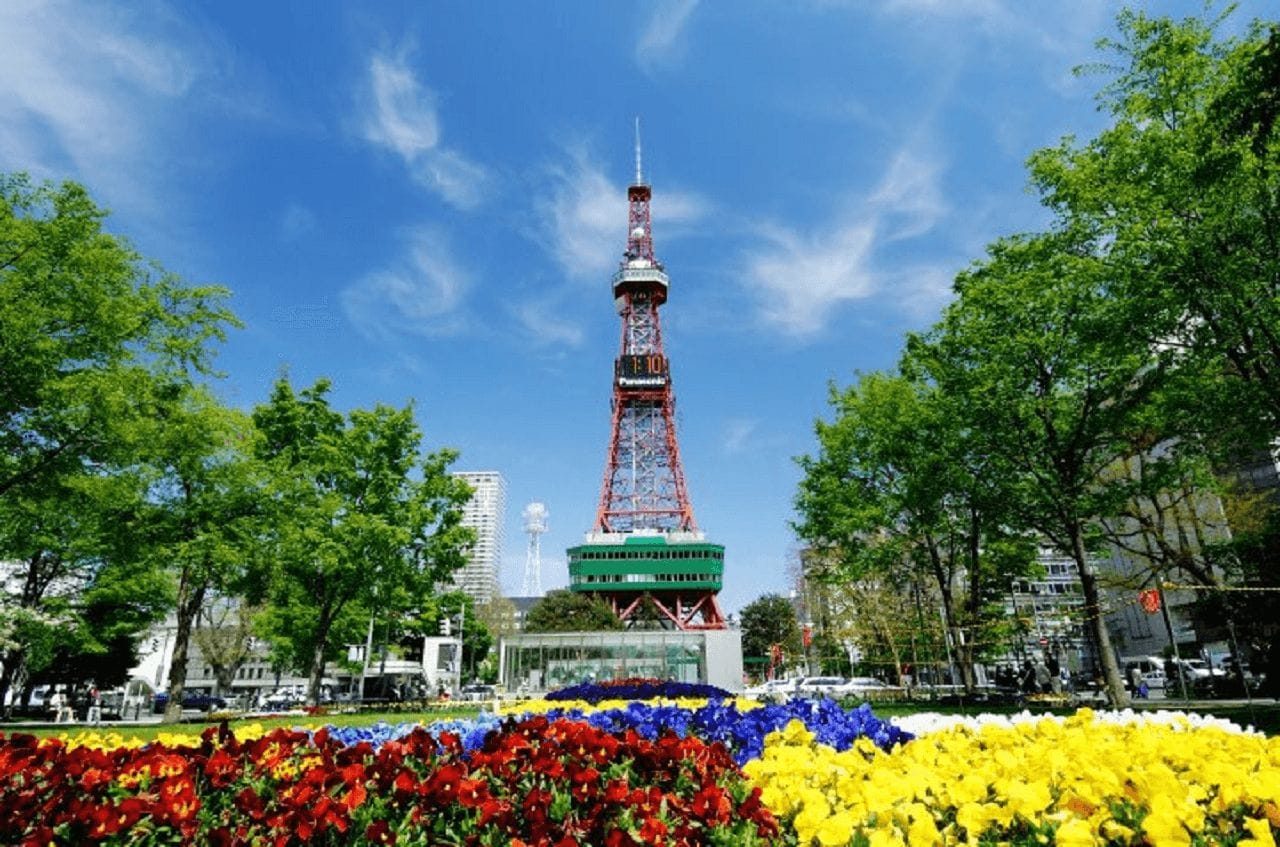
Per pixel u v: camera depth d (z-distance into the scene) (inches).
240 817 157.2
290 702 1871.3
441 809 155.9
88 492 623.8
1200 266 524.1
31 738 198.2
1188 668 1187.3
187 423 738.2
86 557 914.1
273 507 870.4
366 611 1268.5
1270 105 414.6
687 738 200.7
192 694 1920.5
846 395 1041.5
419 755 195.6
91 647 1079.0
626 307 3841.0
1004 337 697.0
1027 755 175.8
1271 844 110.6
